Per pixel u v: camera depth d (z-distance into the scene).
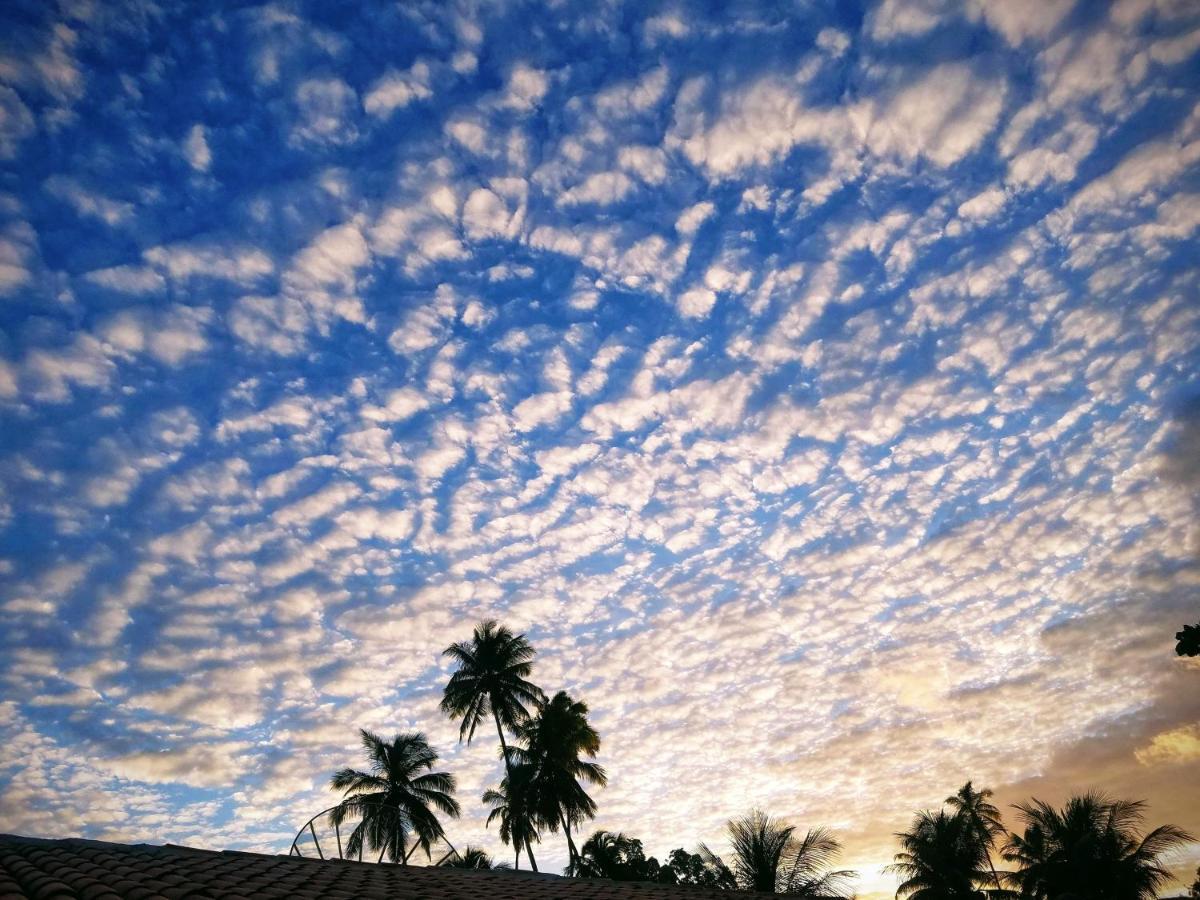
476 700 47.56
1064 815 37.56
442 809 44.12
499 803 44.94
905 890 40.31
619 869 43.84
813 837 23.59
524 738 46.00
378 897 10.83
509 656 48.03
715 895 17.38
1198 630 12.98
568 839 44.44
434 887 12.77
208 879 10.26
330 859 14.12
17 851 11.02
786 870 23.38
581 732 45.56
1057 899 35.09
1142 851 35.16
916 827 41.69
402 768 43.97
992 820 44.09
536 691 47.44
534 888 14.68
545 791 44.59
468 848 44.28
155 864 10.85
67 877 9.09
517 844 43.62
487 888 13.67
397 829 25.17
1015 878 38.22
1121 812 36.12
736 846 24.05
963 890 39.38
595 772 45.91
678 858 42.72
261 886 10.40
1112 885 34.84
